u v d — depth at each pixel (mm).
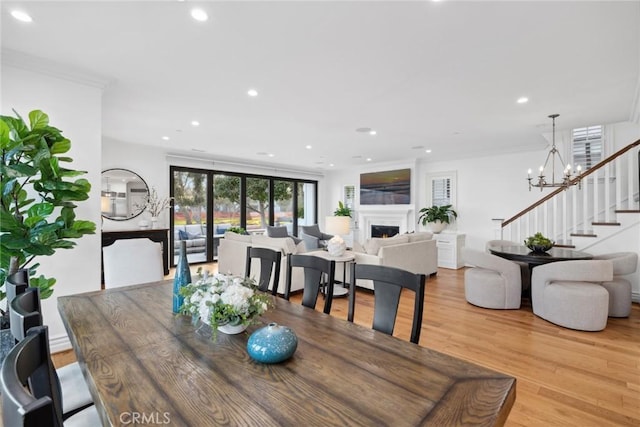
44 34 2094
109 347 1225
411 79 2828
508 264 3729
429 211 6820
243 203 7535
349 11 1854
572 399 1976
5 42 2188
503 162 6207
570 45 2244
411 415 825
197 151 6328
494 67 2590
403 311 3707
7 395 513
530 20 1942
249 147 5922
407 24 1983
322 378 1010
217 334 1358
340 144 5629
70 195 2184
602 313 3031
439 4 1792
